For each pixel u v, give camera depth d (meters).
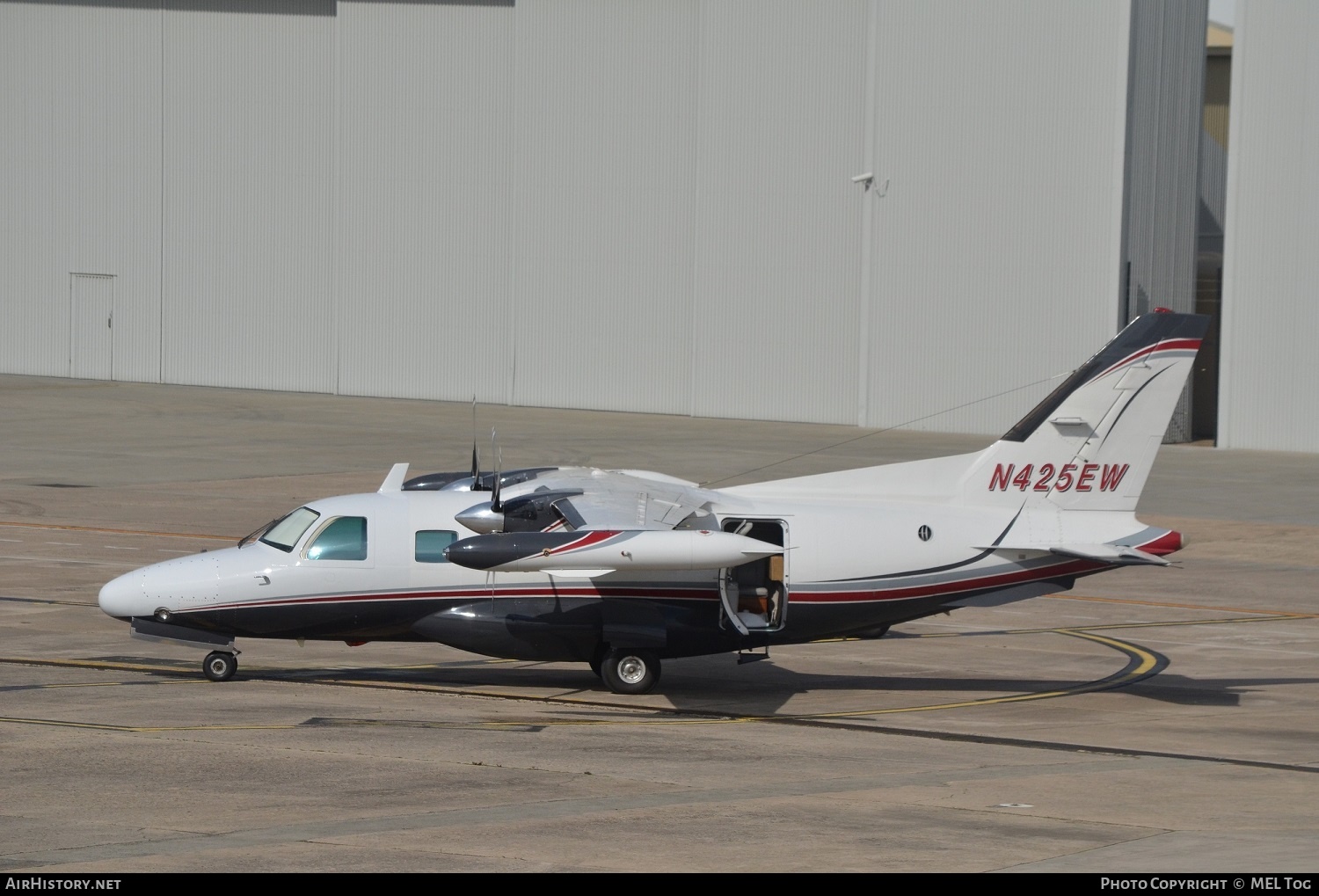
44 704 69.56
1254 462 192.00
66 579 105.56
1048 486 78.44
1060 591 78.69
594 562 70.94
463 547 71.19
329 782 55.97
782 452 191.00
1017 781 58.34
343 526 75.69
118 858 45.81
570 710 71.88
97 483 155.75
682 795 54.94
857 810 53.09
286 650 86.44
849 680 81.44
